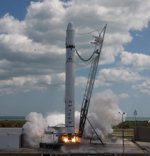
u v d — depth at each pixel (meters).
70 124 91.38
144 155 75.81
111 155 74.88
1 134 87.44
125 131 144.12
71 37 93.00
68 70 92.44
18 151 78.62
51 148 84.44
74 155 74.94
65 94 92.56
